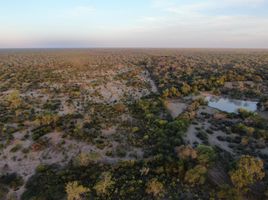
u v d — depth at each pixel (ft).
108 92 425.28
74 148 221.05
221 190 154.61
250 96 378.32
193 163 184.03
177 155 197.16
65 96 392.27
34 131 252.62
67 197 157.89
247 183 158.30
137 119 280.72
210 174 175.94
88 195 160.56
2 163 203.51
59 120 277.85
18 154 214.90
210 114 298.15
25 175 188.75
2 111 314.55
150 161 192.75
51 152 216.74
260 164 165.99
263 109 318.45
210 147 196.75
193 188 164.66
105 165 192.75
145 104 317.63
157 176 176.04
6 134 247.70
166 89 395.96
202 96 375.25
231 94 388.57
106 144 225.35
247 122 272.51
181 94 382.01
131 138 233.96
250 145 222.89
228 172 173.37
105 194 160.35
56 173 186.39
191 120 276.00
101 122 271.90
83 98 381.19
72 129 252.42
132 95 404.16
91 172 183.42
